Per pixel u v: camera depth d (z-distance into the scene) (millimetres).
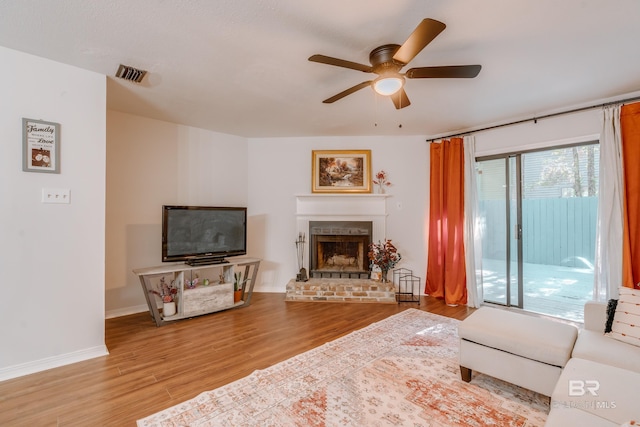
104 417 1691
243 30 1882
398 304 3879
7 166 2104
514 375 1838
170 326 3088
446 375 2152
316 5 1640
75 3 1626
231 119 3697
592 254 3240
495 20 1767
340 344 2660
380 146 4488
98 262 2467
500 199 3844
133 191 3525
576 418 1109
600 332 1955
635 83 2645
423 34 1504
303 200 4496
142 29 1876
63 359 2295
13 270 2123
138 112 3434
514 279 3744
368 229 4414
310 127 4043
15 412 1733
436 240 4223
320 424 1635
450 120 3695
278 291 4547
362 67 1956
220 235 3750
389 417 1693
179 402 1831
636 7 1646
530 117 3488
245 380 2076
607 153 2887
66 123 2326
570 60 2248
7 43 2041
